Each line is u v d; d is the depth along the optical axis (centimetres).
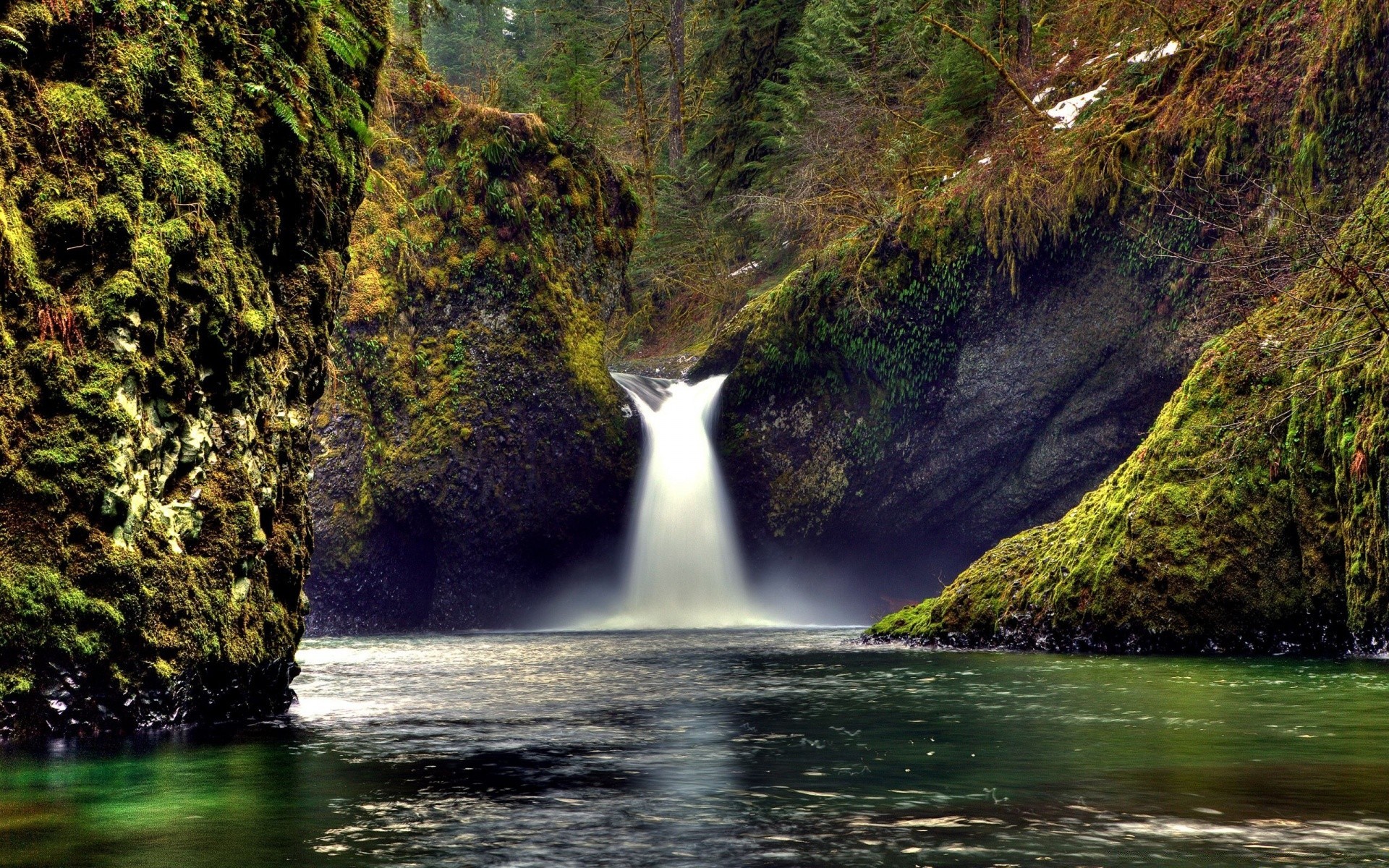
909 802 394
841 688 839
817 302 2259
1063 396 2098
